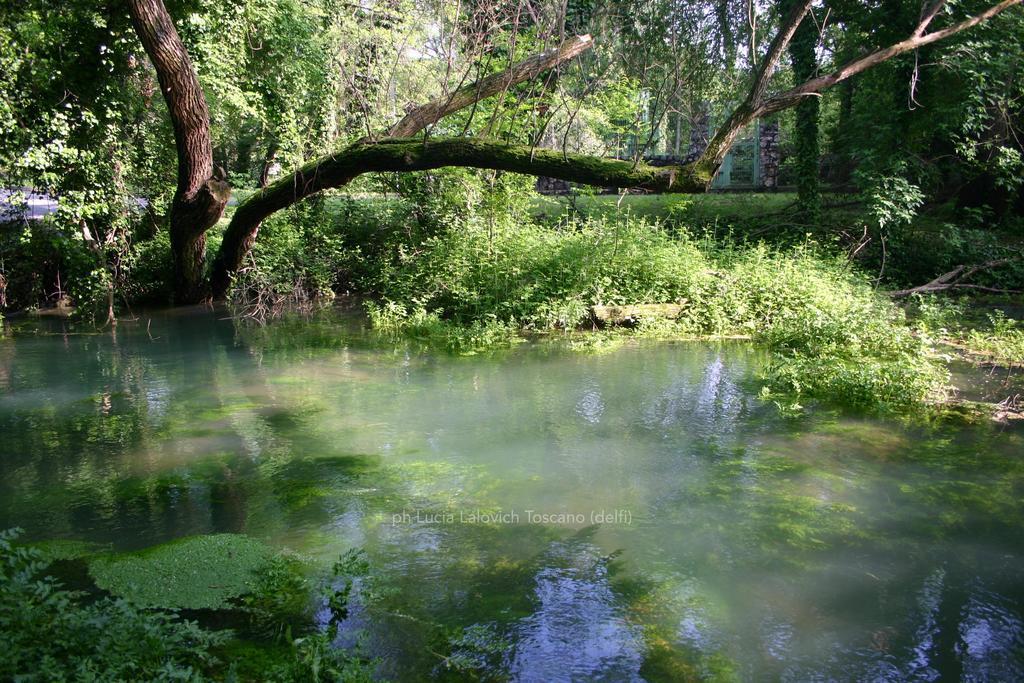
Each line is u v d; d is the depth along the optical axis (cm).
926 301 1243
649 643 367
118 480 573
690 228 1617
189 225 1277
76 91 1253
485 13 1216
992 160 1534
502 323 1138
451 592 411
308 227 1579
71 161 1225
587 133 1494
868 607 398
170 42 1109
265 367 948
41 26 1175
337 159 1141
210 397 809
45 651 299
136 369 948
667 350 1011
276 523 496
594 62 1527
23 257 1409
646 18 1681
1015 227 1585
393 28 1508
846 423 696
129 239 1438
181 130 1179
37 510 519
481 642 366
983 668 347
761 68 873
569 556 450
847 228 1545
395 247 1545
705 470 585
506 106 1301
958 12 1433
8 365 977
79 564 437
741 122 888
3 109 1120
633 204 1869
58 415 748
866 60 911
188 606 392
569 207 1661
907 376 767
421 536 477
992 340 1001
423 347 1055
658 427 689
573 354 995
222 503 529
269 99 1577
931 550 456
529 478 571
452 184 1468
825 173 2236
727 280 1186
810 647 363
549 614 391
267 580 416
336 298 1528
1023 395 777
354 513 511
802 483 558
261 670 337
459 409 752
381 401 783
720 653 359
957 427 680
